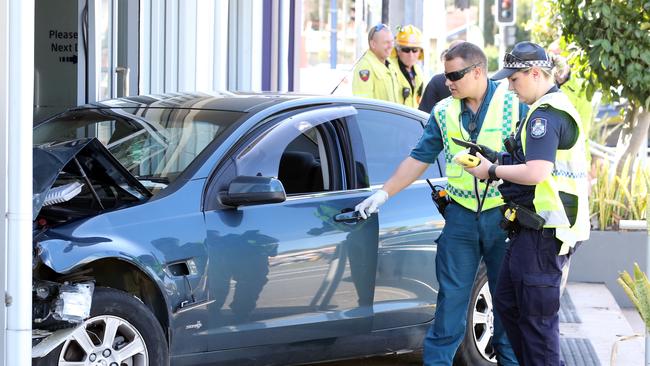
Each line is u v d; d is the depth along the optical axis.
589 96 14.19
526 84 7.41
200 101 8.70
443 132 8.36
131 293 7.37
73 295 6.87
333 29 25.14
